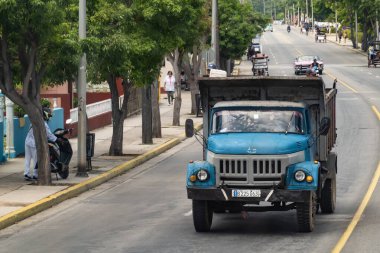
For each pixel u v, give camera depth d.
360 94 79.81
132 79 39.62
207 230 22.23
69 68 31.83
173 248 19.91
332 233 21.73
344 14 176.00
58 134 32.78
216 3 63.97
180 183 33.22
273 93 23.73
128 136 51.72
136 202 28.30
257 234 21.84
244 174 21.33
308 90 23.53
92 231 22.66
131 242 20.83
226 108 23.05
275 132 22.45
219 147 21.53
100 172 35.12
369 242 20.20
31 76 30.61
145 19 38.28
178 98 58.69
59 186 30.72
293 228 22.73
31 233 22.64
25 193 28.84
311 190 21.20
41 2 27.45
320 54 157.50
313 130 23.77
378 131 50.91
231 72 106.50
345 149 42.81
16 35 29.12
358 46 177.38
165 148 46.88
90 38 31.36
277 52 163.62
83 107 33.53
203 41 65.62
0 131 37.19
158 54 39.19
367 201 27.53
